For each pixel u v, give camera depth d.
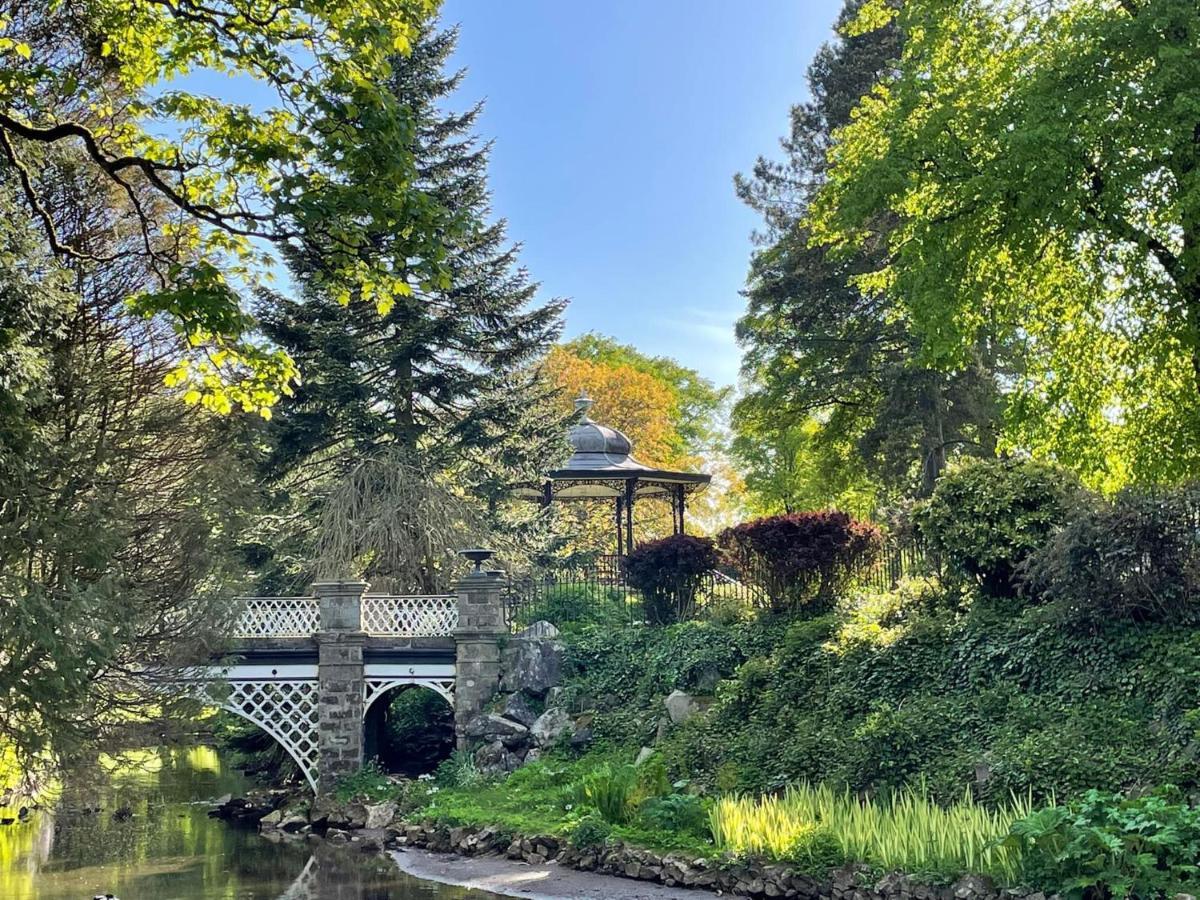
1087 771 11.95
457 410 26.91
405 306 25.48
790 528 18.62
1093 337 15.84
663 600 20.98
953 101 14.77
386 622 20.50
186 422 16.14
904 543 18.94
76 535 12.68
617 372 47.81
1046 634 14.59
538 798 16.88
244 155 9.95
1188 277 13.63
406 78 27.16
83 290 14.88
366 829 17.84
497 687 20.25
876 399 29.47
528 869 14.12
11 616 10.83
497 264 27.02
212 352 11.55
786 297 29.69
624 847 13.68
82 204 14.83
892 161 14.42
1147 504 13.70
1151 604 13.77
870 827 12.12
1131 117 12.93
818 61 32.38
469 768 19.05
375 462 24.75
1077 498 14.95
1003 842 10.70
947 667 15.38
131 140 11.34
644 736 18.11
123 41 10.59
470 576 20.45
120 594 12.89
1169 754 11.73
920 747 13.95
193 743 16.28
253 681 19.95
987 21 15.61
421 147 26.58
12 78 10.27
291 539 25.25
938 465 26.98
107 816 20.58
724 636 19.06
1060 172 12.85
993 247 14.84
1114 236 14.20
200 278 9.81
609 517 42.91
